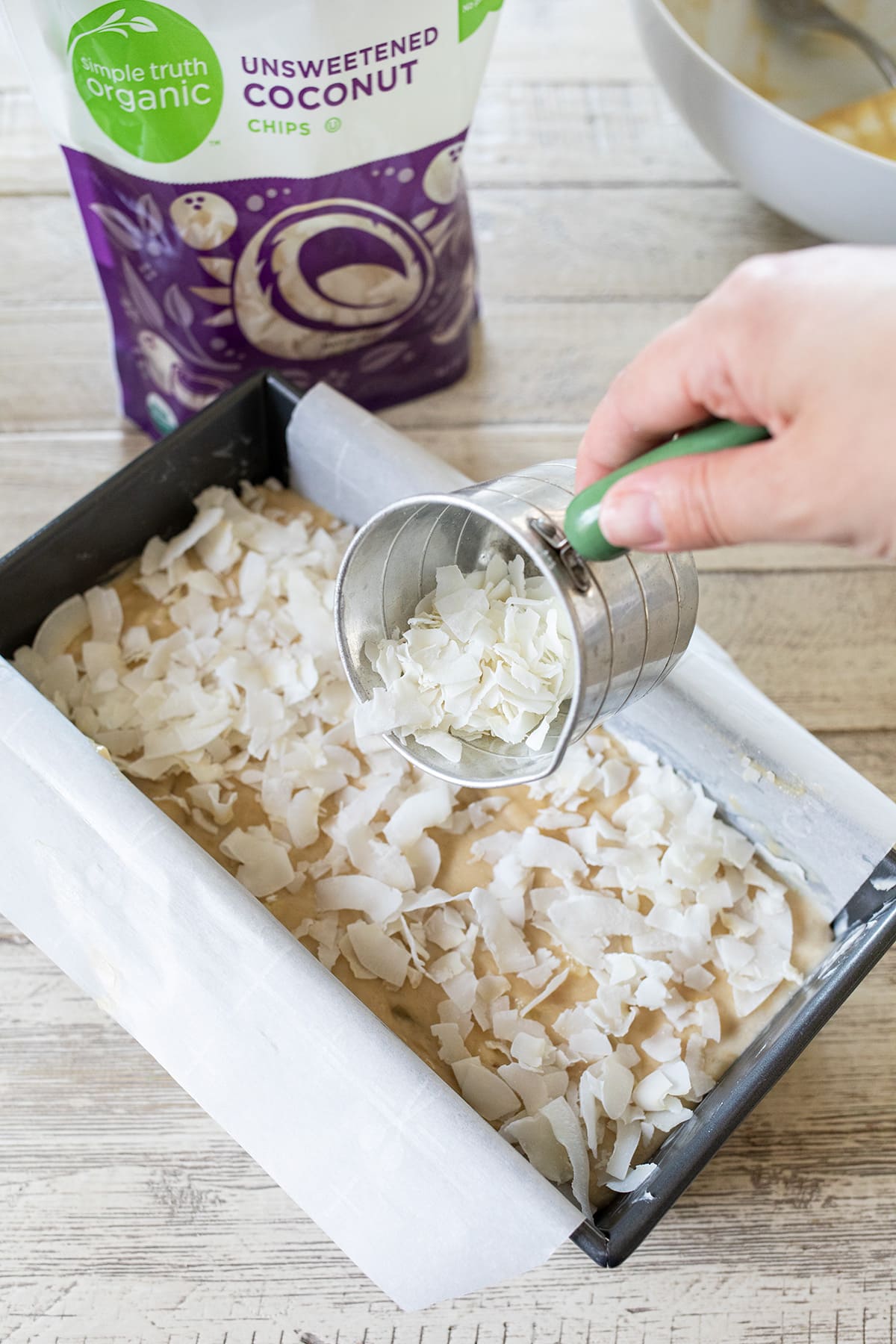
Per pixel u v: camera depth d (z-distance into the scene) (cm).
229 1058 49
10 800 51
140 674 56
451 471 58
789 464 41
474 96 57
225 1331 50
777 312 41
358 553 48
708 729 54
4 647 56
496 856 54
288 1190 48
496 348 68
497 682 48
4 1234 51
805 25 68
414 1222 47
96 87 53
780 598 63
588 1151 50
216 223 56
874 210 61
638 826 55
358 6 52
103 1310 50
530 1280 51
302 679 56
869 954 50
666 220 71
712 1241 52
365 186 57
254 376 58
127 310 61
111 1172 52
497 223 70
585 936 53
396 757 56
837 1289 51
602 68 74
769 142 61
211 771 55
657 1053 52
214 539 59
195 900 49
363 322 61
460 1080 51
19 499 63
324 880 53
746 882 55
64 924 50
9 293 67
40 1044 53
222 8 51
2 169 70
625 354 68
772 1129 53
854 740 60
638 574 46
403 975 52
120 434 65
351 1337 50
